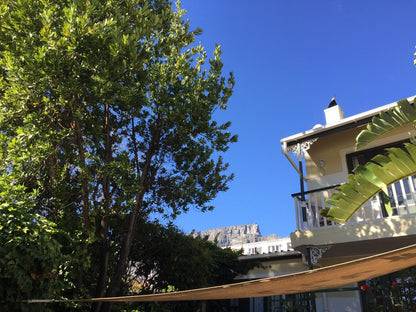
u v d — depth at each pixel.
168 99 8.84
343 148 12.45
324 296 10.99
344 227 9.34
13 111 6.65
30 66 6.07
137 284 9.95
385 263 2.99
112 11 7.47
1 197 5.68
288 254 11.93
